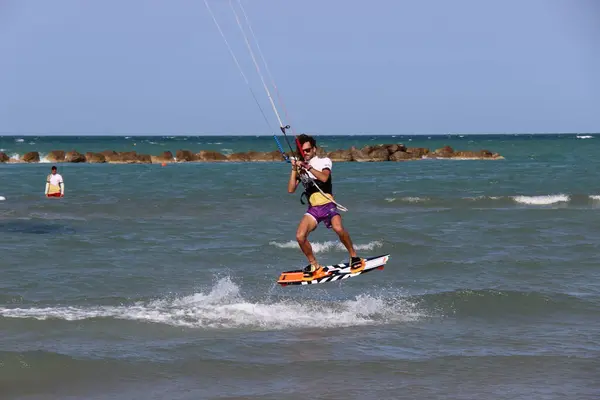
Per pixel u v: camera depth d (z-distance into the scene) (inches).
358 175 6348.4
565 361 1172.5
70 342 1248.2
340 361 1165.1
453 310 1514.5
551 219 3036.4
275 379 1084.5
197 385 1058.1
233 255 2190.0
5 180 5541.3
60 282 1743.4
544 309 1517.0
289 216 3272.6
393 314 1485.0
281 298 1624.0
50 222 2965.1
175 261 2076.8
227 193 4384.8
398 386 1055.0
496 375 1106.1
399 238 2532.0
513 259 2102.6
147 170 7165.4
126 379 1080.2
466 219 3075.8
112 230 2723.9
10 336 1273.4
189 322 1393.9
